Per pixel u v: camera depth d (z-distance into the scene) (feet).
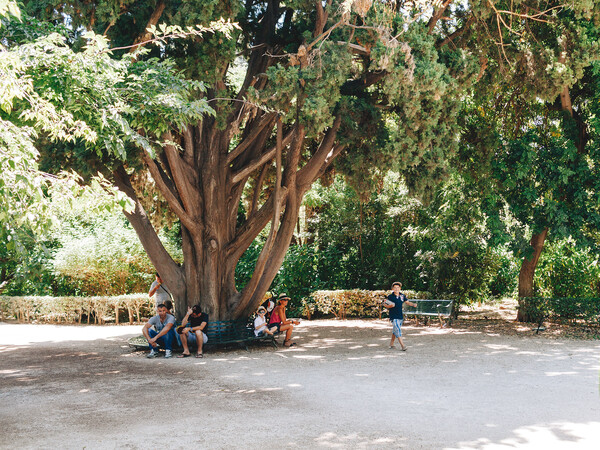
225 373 30.42
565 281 58.90
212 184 41.91
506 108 51.65
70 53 19.47
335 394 24.50
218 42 32.19
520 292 54.03
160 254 41.96
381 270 63.62
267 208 42.65
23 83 16.98
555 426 18.74
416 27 33.53
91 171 33.47
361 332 48.57
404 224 64.13
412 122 34.65
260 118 42.96
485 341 41.11
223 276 42.86
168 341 36.91
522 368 29.96
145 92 23.16
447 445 16.88
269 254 41.96
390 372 29.60
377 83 40.78
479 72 37.58
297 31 41.16
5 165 14.12
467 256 57.06
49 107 17.19
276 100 33.68
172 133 44.55
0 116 18.38
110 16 30.09
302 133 38.22
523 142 46.16
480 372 29.04
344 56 32.81
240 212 64.28
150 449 17.06
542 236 52.44
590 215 44.96
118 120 19.98
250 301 42.80
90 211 16.05
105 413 21.76
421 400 23.03
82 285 64.34
